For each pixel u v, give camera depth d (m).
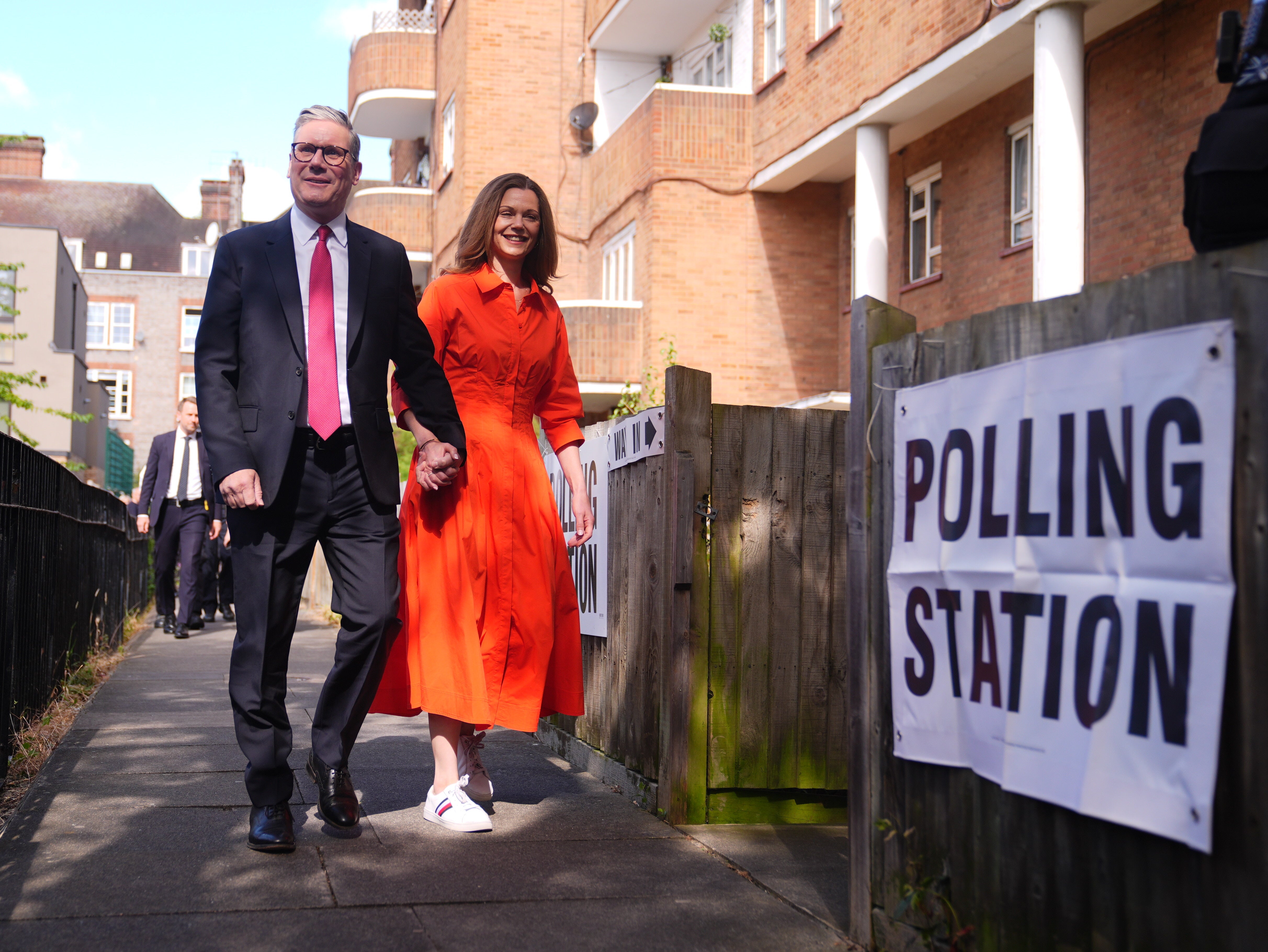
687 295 16.92
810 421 4.63
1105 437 2.24
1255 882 1.91
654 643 4.61
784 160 15.96
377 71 24.91
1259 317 1.93
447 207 23.05
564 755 5.68
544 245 4.50
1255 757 1.91
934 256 14.82
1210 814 1.96
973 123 13.77
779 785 4.49
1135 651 2.14
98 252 66.56
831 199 17.34
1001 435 2.53
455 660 4.16
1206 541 2.00
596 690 5.34
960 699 2.64
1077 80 10.20
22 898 3.24
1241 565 1.94
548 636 4.38
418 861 3.72
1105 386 2.24
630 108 21.77
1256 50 2.61
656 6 19.45
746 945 3.03
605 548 5.25
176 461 12.00
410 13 25.50
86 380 42.31
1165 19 10.38
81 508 8.35
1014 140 13.20
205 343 3.84
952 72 12.14
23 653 5.52
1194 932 2.02
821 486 4.64
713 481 4.49
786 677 4.54
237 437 3.75
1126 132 10.87
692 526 4.41
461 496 4.25
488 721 4.12
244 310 3.87
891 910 2.93
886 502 2.98
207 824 4.08
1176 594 2.05
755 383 17.05
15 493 5.26
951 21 11.87
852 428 3.12
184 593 11.85
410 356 4.12
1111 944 2.21
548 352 4.47
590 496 5.50
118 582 11.48
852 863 3.08
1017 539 2.46
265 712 3.80
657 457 4.60
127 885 3.38
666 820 4.39
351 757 5.49
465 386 4.37
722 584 4.48
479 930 3.09
